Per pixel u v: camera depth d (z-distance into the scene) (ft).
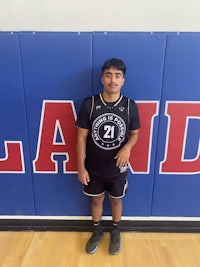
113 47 3.91
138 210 4.88
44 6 4.08
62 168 4.62
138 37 3.85
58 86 4.13
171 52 3.92
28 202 4.87
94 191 4.27
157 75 4.04
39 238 4.80
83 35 3.85
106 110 3.82
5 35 3.84
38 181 4.72
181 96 4.15
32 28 4.19
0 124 4.35
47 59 3.98
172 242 4.73
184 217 4.92
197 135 4.38
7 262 4.30
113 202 4.42
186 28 4.16
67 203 4.88
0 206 4.91
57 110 4.27
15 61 3.98
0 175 4.68
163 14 4.10
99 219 4.60
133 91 4.13
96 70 4.02
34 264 4.26
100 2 4.05
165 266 4.24
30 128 4.37
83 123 3.89
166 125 4.32
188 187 4.71
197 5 4.04
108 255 4.43
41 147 4.49
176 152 4.49
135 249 4.56
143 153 4.50
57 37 3.86
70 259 4.36
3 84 4.11
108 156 4.03
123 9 4.08
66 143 4.46
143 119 4.28
